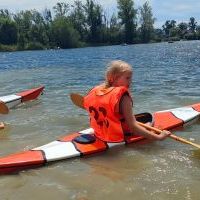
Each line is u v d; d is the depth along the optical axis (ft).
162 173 6.57
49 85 18.79
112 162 7.10
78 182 6.31
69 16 121.29
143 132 7.45
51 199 5.77
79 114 11.25
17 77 23.67
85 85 18.47
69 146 7.54
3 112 10.38
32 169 6.88
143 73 23.70
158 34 155.02
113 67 7.50
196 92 14.87
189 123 9.68
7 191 6.07
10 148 8.18
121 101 7.36
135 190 5.97
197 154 7.47
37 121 10.55
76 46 114.83
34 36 113.70
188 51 58.80
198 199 5.65
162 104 12.60
